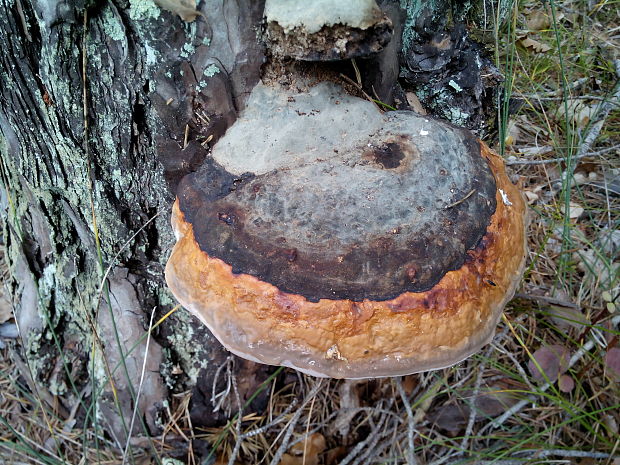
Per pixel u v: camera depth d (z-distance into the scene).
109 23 0.23
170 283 0.23
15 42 0.23
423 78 0.30
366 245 0.21
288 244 0.21
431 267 0.21
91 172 0.27
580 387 0.36
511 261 0.23
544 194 0.46
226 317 0.21
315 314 0.20
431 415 0.37
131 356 0.34
